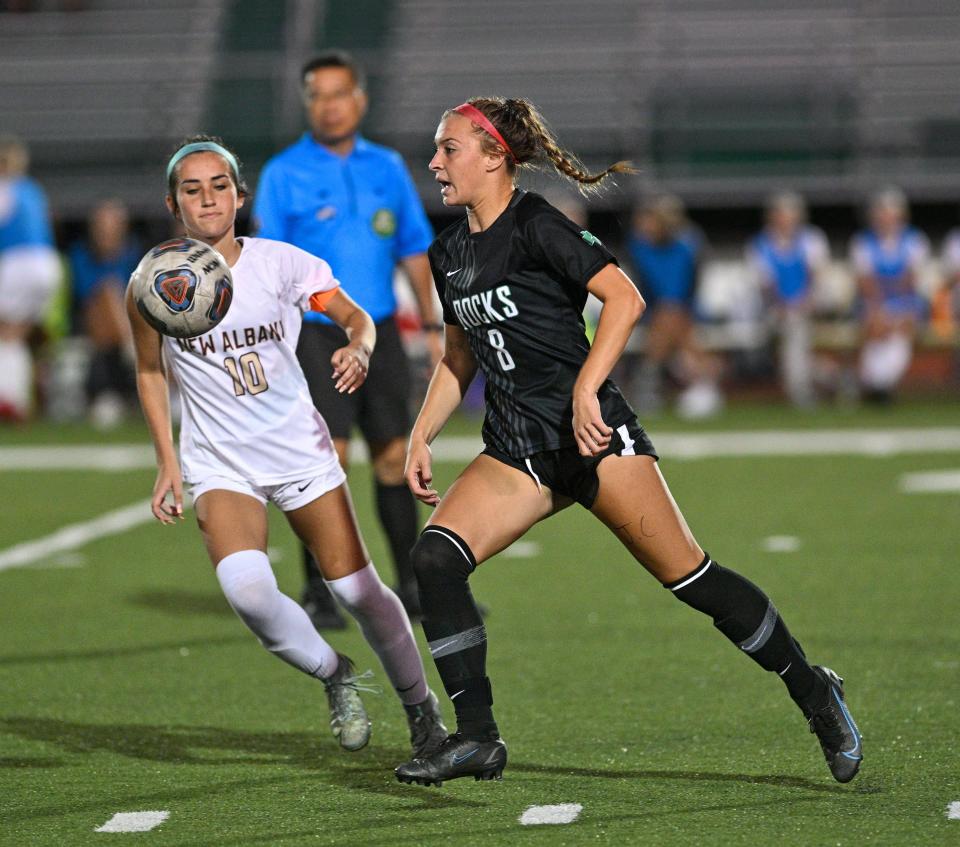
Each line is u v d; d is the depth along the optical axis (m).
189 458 17.89
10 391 63.44
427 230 27.30
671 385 68.19
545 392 16.19
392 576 31.33
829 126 83.38
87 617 27.73
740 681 22.11
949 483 42.81
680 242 64.56
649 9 90.69
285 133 84.12
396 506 27.02
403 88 87.75
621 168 16.50
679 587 16.41
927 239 81.69
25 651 24.94
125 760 18.56
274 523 39.69
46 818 16.17
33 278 62.28
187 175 17.34
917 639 24.42
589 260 15.78
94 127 87.38
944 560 31.36
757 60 86.94
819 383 67.19
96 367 64.75
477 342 16.45
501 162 16.22
